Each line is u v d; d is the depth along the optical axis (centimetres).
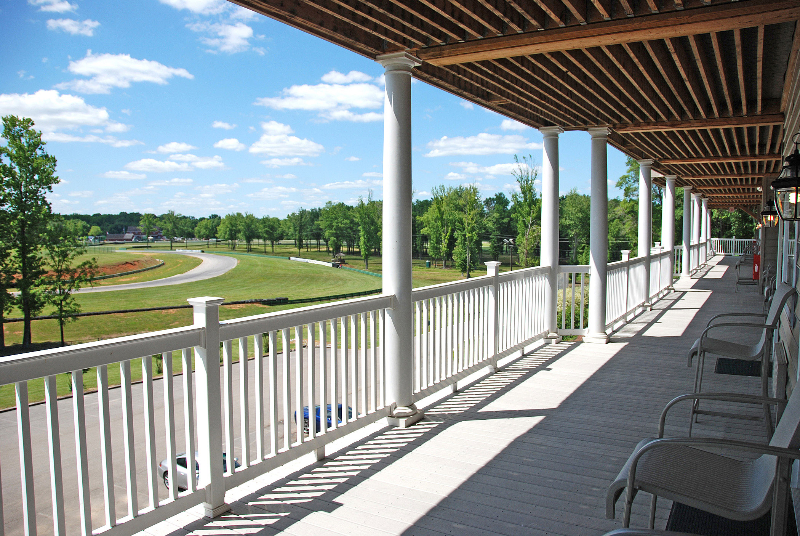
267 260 6856
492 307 511
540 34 344
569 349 622
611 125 632
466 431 362
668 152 917
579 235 4694
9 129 2377
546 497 268
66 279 2575
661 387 466
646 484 177
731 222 4147
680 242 4066
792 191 386
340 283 5031
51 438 184
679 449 211
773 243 1086
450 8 319
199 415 245
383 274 377
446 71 450
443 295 428
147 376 218
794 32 372
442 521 245
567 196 4759
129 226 9506
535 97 492
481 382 485
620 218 4347
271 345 277
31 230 2416
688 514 249
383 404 375
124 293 4559
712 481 186
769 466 178
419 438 350
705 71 440
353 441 346
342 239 6844
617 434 354
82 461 192
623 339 681
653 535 128
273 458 277
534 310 622
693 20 316
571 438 348
